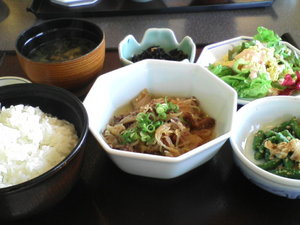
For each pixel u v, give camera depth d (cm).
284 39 50
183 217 27
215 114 33
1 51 48
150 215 27
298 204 28
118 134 32
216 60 45
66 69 34
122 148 30
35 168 26
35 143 28
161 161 25
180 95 37
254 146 33
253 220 27
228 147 33
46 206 25
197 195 29
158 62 35
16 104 31
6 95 30
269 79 40
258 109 34
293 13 60
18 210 23
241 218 27
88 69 36
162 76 36
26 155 27
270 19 59
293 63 44
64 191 26
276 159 30
